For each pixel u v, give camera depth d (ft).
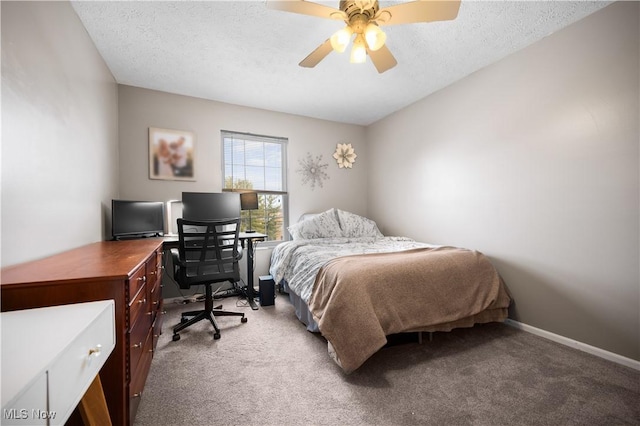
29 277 3.17
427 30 6.97
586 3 6.09
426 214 11.09
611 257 6.13
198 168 10.83
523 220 7.77
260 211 12.31
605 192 6.22
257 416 4.46
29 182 4.04
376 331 5.46
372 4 4.75
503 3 6.07
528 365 5.93
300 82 9.73
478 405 4.71
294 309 9.33
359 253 8.00
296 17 6.46
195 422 4.33
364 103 11.68
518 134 7.88
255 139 12.12
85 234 6.25
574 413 4.51
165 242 8.19
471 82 9.20
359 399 4.86
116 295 3.37
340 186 13.96
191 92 10.41
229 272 7.73
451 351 6.53
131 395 3.76
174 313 9.08
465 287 6.93
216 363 6.01
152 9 6.12
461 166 9.61
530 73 7.59
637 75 5.76
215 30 6.88
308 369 5.79
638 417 4.41
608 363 5.99
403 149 12.20
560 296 6.98
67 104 5.40
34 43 4.25
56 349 2.05
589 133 6.46
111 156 8.57
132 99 9.80
